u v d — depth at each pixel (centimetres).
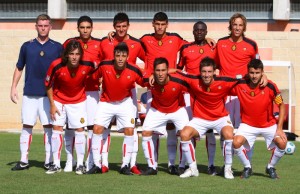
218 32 1939
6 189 940
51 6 2095
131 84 1082
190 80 1070
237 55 1144
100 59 1157
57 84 1103
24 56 1138
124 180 1023
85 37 1144
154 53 1152
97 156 1098
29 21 2159
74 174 1081
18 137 1697
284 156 1345
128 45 1145
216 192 927
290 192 934
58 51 1134
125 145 1096
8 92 1981
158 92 1073
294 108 1892
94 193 912
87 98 1141
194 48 1159
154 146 1112
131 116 1098
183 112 1098
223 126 1074
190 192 925
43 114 1129
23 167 1129
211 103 1069
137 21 2112
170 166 1113
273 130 1071
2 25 2172
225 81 1061
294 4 2067
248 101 1061
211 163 1113
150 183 997
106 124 1102
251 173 1082
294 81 1911
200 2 2097
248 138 1071
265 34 1936
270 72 1891
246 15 2089
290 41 1925
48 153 1138
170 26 2106
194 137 1090
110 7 2127
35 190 933
